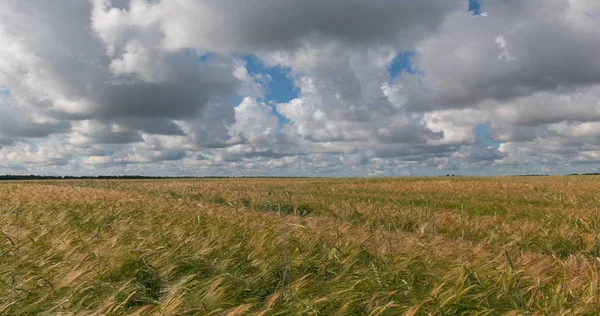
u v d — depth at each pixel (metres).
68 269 5.45
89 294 4.66
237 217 10.20
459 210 15.17
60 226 9.36
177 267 5.54
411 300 4.26
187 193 24.36
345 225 9.19
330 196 21.52
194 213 11.27
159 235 7.56
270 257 6.03
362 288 4.71
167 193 24.89
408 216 12.81
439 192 23.20
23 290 4.77
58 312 4.23
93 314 4.07
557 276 5.70
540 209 14.18
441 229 11.34
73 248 6.58
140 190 27.92
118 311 4.30
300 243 6.80
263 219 10.21
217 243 7.01
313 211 15.80
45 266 5.79
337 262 5.94
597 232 9.11
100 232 8.41
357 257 6.19
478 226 11.16
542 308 4.18
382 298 4.29
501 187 25.83
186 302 4.21
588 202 16.11
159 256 5.98
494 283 5.08
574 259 6.82
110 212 11.85
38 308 4.45
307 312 4.03
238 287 4.91
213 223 9.35
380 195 21.88
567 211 13.37
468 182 32.56
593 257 7.45
